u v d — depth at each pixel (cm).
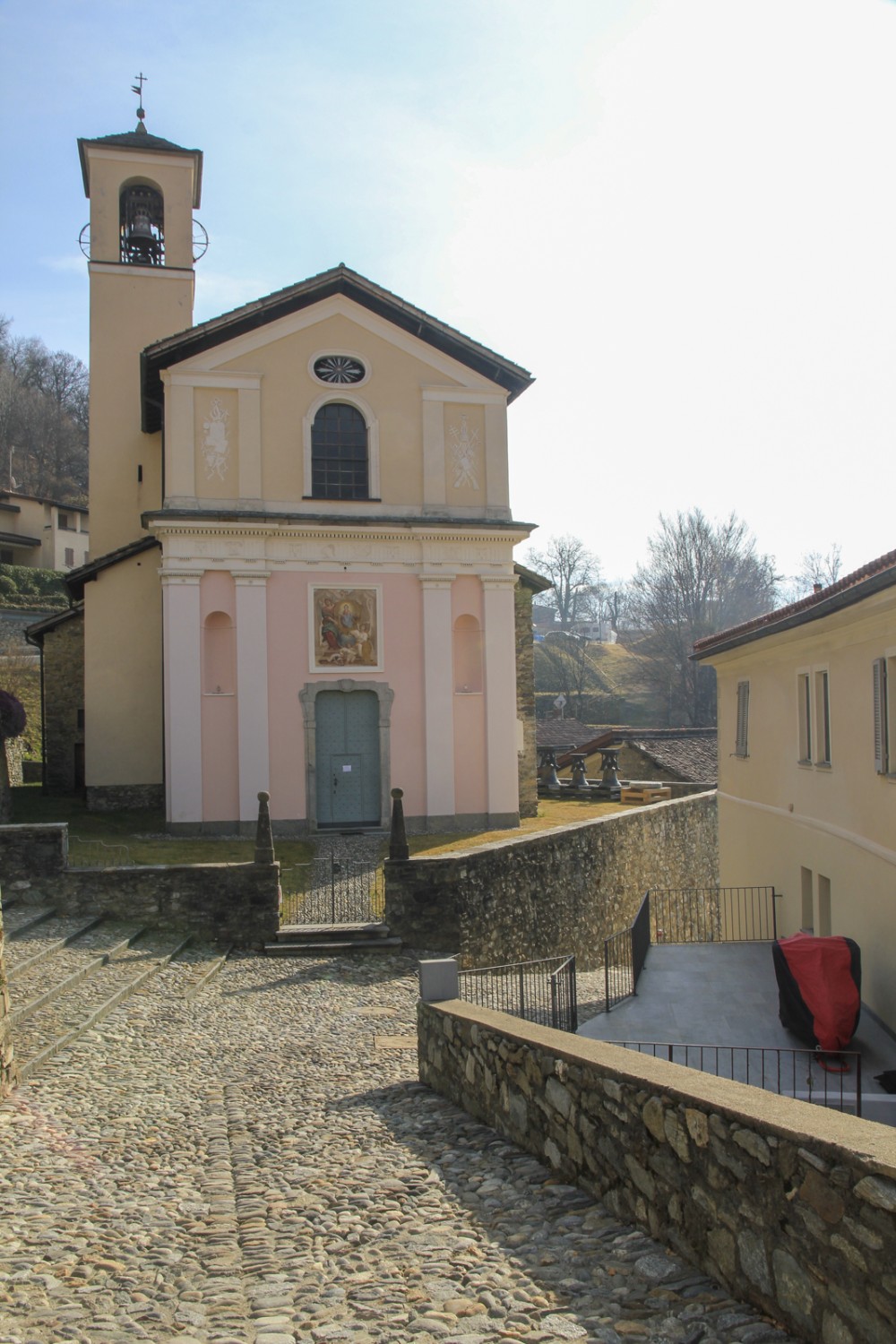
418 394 2541
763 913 1859
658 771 3675
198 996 1404
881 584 1068
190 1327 467
